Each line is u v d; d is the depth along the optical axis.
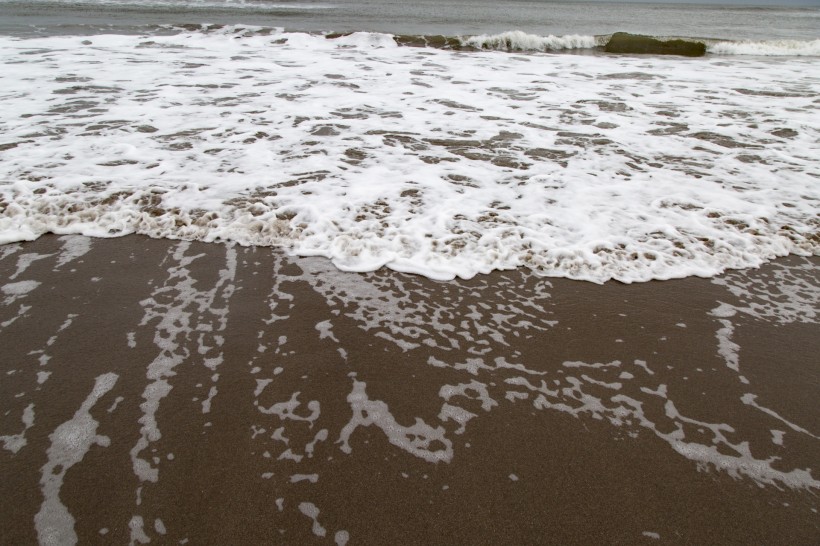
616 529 2.03
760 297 3.65
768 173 5.72
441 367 2.94
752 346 3.13
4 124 6.51
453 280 3.82
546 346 3.12
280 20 19.97
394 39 15.31
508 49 15.76
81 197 4.73
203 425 2.48
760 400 2.71
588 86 10.05
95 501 2.09
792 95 9.41
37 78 8.91
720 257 4.12
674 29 24.70
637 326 3.32
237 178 5.29
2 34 13.27
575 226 4.51
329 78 10.10
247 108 7.79
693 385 2.81
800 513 2.11
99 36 13.82
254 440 2.40
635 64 13.09
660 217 4.69
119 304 3.41
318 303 3.51
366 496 2.14
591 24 25.70
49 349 2.97
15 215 4.40
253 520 2.03
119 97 8.05
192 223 4.43
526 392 2.76
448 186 5.27
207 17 19.56
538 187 5.30
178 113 7.37
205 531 1.98
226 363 2.91
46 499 2.09
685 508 2.12
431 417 2.58
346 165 5.75
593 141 6.73
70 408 2.56
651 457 2.36
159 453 2.32
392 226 4.45
